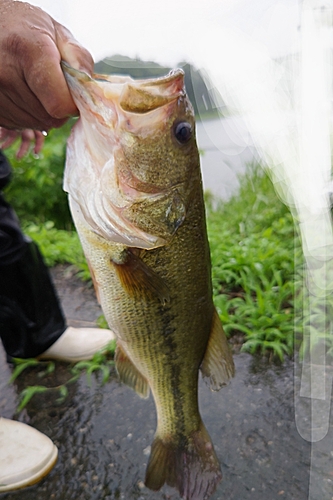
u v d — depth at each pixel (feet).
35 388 1.65
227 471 1.30
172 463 1.13
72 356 1.82
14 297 1.68
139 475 1.30
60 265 2.86
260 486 1.25
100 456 1.38
